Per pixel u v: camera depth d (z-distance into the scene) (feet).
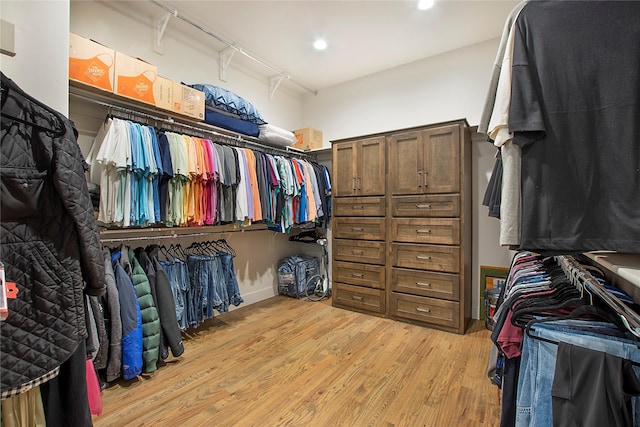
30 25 3.23
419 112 10.70
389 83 11.35
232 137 9.46
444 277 8.59
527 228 2.87
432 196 8.79
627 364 2.31
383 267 9.70
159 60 8.46
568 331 2.68
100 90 6.12
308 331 8.54
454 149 8.46
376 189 9.87
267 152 11.09
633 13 2.61
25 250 2.56
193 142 7.50
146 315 6.25
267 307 10.76
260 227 11.56
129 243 7.80
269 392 5.63
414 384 5.88
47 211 2.72
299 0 7.55
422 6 7.77
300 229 13.23
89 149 6.94
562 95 2.80
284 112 12.98
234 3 7.70
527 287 4.21
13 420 2.72
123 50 7.65
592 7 2.75
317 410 5.12
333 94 12.84
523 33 3.01
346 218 10.55
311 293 12.42
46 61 3.33
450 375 6.19
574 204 2.74
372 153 9.98
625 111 2.58
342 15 8.19
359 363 6.70
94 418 4.89
